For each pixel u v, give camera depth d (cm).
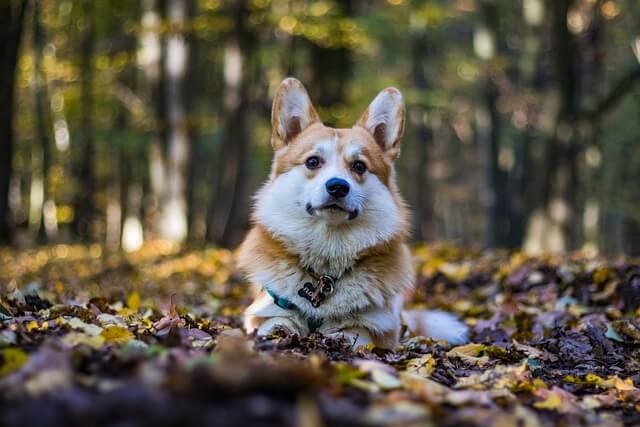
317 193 523
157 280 1185
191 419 236
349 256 529
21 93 3206
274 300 532
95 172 3419
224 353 324
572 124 1819
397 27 1948
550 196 1816
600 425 334
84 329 421
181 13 1977
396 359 462
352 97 2095
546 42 2141
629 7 2566
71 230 3269
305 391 268
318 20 1758
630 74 1825
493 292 868
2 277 1161
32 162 3362
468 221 5016
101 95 2838
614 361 546
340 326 525
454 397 349
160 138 2214
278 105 591
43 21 2780
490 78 2934
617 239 4197
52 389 267
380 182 564
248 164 2561
